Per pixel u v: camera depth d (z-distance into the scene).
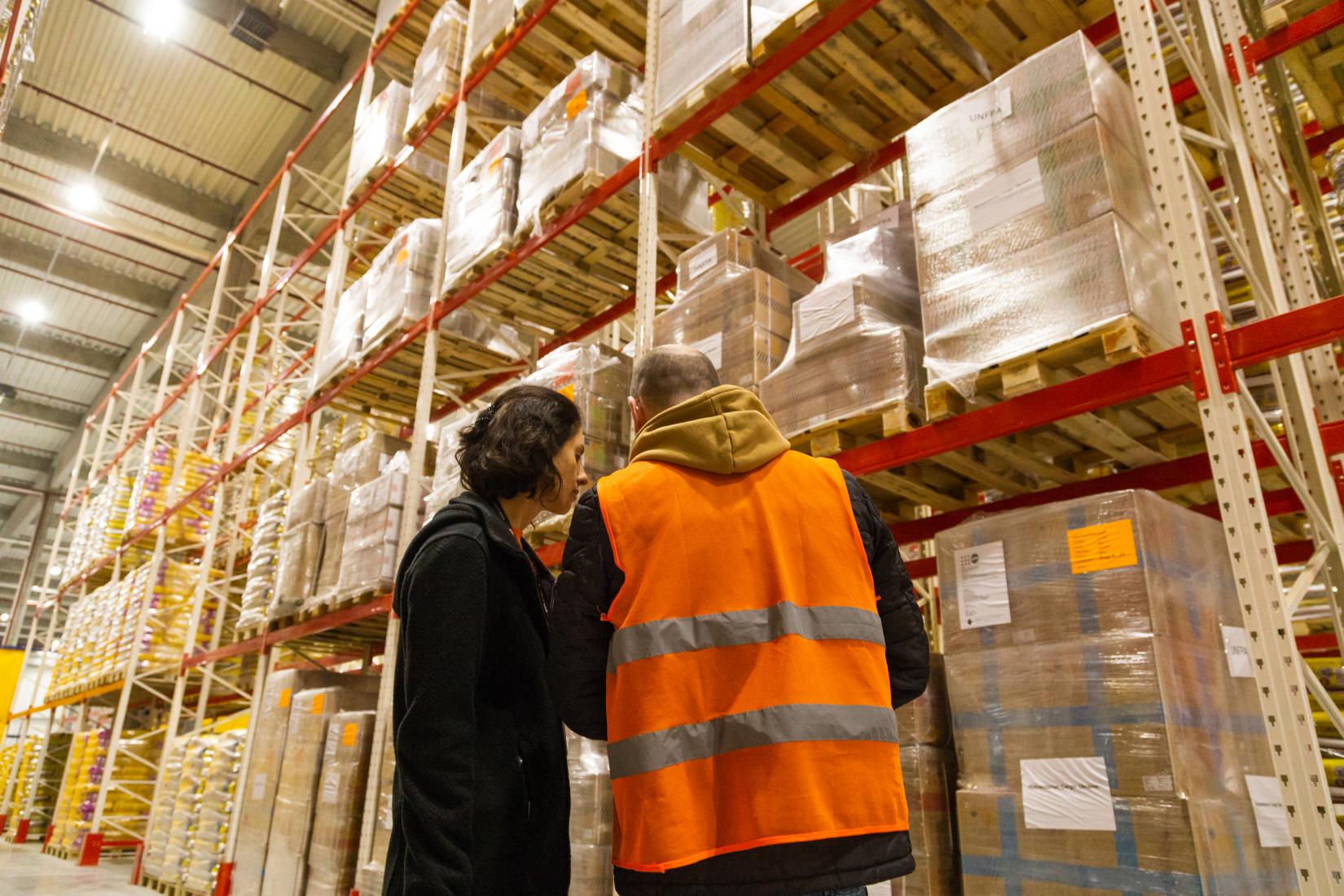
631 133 4.96
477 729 1.62
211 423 13.27
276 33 12.52
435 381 7.49
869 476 3.41
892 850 1.47
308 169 14.11
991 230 2.79
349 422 8.95
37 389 22.59
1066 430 3.02
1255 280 2.79
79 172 15.18
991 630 2.56
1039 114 2.75
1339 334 2.16
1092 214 2.55
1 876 9.60
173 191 15.99
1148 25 2.65
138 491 13.16
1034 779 2.34
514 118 6.97
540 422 1.83
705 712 1.55
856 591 1.65
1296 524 3.73
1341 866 1.93
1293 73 3.76
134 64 13.52
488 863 1.54
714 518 1.65
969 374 2.75
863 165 4.53
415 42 8.45
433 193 7.81
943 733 2.85
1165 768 2.11
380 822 4.95
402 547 5.75
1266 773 2.43
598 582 1.63
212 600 11.40
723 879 1.43
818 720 1.49
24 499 27.27
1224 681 2.43
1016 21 3.66
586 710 1.66
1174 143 2.53
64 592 16.55
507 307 6.37
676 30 4.28
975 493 3.81
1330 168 4.12
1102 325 2.45
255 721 7.17
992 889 2.36
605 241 5.39
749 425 1.73
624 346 9.38
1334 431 2.96
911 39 3.72
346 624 7.02
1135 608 2.28
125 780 11.07
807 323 3.36
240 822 6.79
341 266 8.34
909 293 3.34
